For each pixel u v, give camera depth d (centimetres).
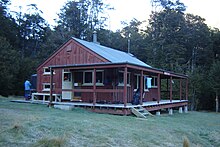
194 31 4331
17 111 1095
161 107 1711
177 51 3978
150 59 4134
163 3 4872
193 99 2900
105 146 654
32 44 4859
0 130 656
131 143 720
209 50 4238
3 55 2808
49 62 1956
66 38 4119
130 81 1755
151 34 4538
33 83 2178
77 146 618
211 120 1644
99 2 5081
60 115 1080
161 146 750
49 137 631
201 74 3173
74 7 4641
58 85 1842
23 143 580
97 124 888
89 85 1678
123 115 1294
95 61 1695
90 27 4753
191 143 879
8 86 2805
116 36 4791
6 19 4047
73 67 1470
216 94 2931
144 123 1080
